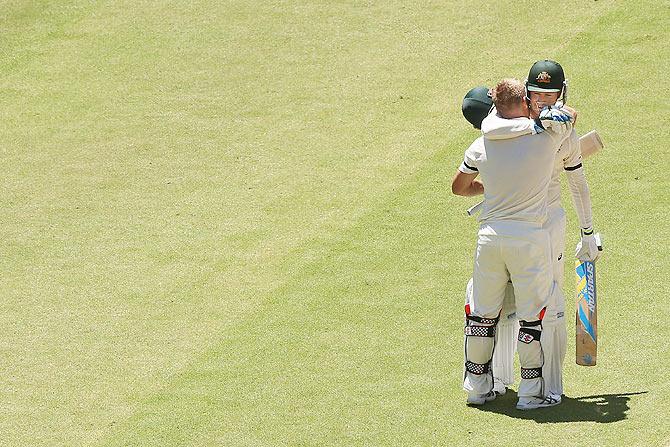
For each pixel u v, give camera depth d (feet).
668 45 151.23
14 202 131.54
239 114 146.61
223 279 113.50
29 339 105.09
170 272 115.65
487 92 87.40
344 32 163.53
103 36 167.63
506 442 78.48
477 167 83.25
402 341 98.68
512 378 87.92
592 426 79.97
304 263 114.93
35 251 121.60
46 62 162.40
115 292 112.68
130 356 100.89
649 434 77.92
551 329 83.71
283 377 93.86
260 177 132.87
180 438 85.25
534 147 80.79
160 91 153.17
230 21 168.76
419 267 112.16
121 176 135.54
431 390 89.25
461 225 119.44
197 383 94.43
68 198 131.75
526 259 81.56
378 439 81.51
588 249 86.12
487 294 83.56
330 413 86.69
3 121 149.48
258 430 85.05
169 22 169.78
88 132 145.59
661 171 125.59
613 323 98.43
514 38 157.69
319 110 145.89
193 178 134.00
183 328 105.09
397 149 135.85
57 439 88.28
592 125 135.74
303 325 103.09
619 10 161.17
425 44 158.51
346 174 131.75
